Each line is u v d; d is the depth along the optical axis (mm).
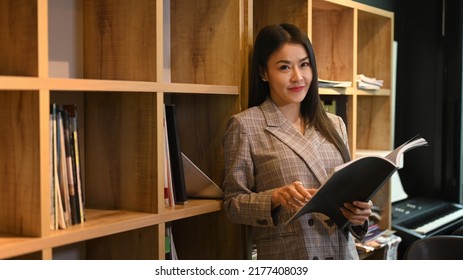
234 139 1910
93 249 1903
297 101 1930
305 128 1998
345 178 1642
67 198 1521
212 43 2070
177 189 1862
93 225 1548
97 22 1836
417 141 1904
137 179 1759
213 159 2090
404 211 3455
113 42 1804
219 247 2090
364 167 1649
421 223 3244
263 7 2348
